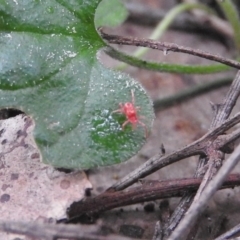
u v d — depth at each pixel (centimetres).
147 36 12
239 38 11
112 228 8
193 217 7
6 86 8
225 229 8
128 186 8
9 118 8
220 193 9
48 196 8
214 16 12
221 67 10
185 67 10
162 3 13
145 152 10
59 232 7
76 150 8
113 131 8
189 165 9
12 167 8
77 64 8
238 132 8
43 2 8
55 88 8
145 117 8
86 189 8
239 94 9
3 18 8
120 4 10
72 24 8
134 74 12
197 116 11
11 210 8
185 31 13
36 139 8
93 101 8
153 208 8
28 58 8
